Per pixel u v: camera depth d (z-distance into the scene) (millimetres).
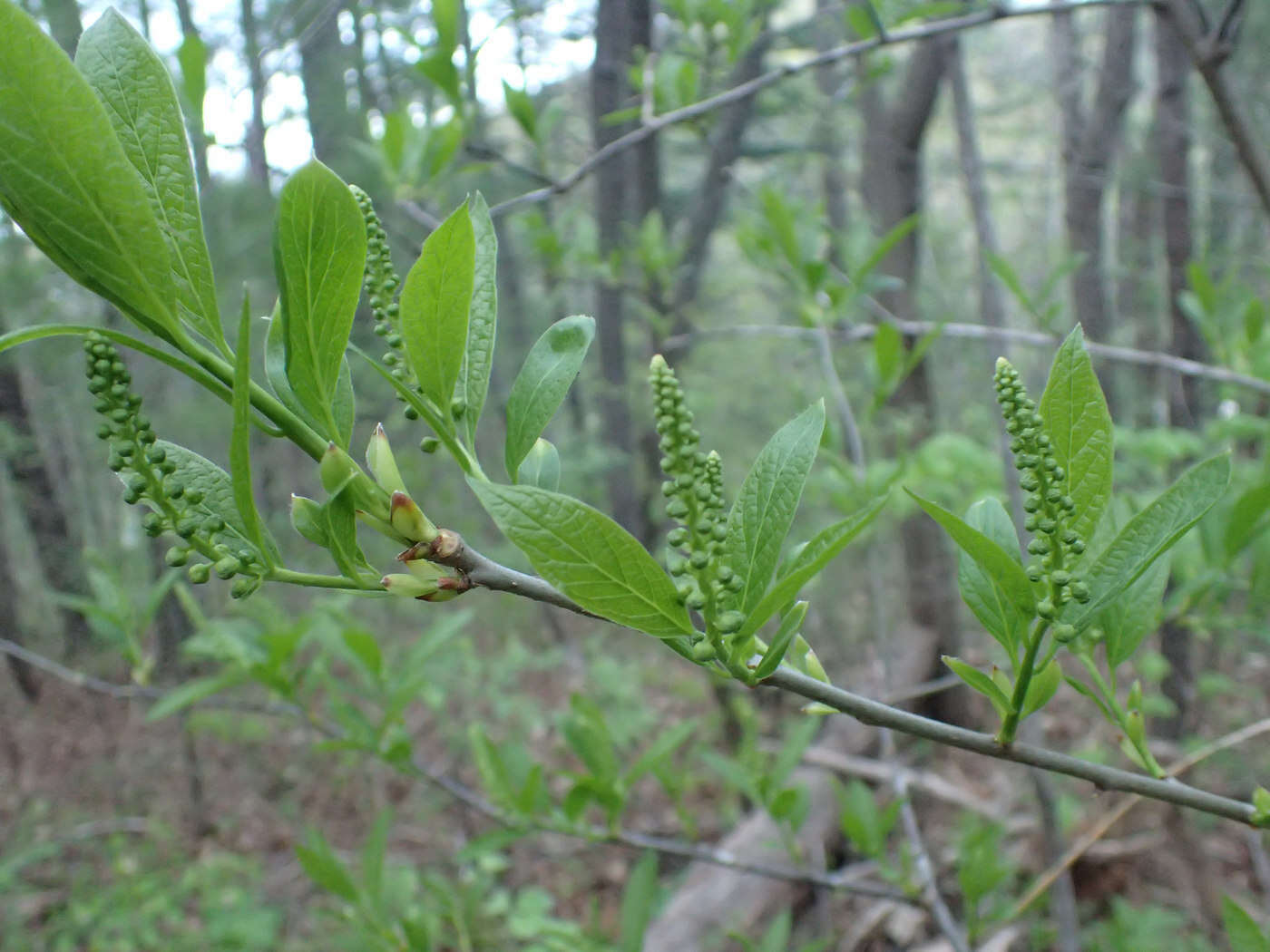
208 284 801
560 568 744
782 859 4625
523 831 2096
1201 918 3986
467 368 914
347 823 6383
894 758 2439
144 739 7719
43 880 6039
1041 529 824
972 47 13578
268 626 2543
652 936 4430
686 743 6629
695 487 772
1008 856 4223
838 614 7277
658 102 2793
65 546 8680
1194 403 4867
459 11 2744
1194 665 4562
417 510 827
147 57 802
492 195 7406
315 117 6078
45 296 6863
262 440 8523
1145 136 7832
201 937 5254
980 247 2924
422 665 2207
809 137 6848
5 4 644
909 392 5059
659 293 3877
